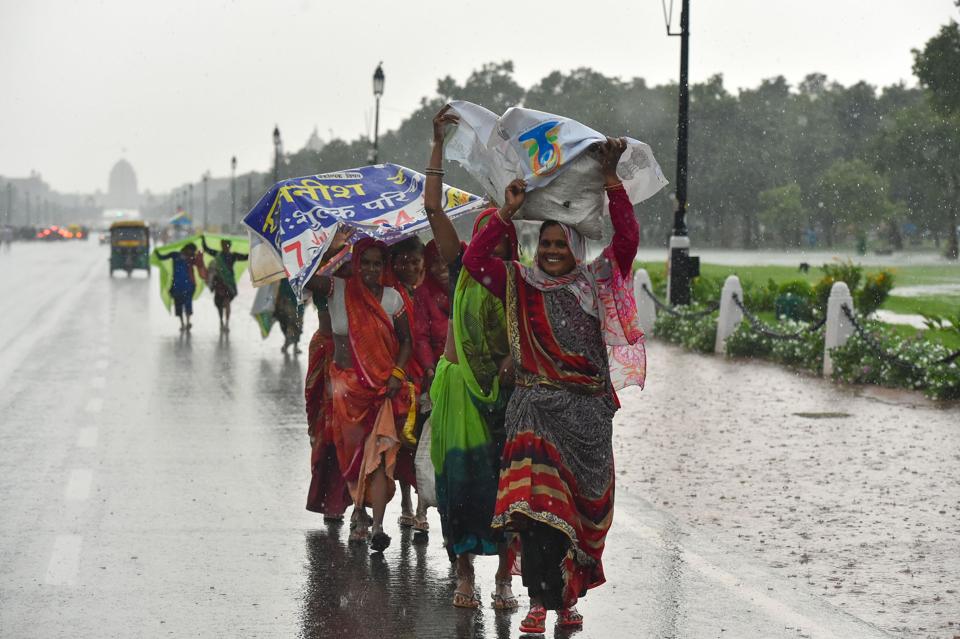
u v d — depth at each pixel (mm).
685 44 27312
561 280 6664
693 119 115375
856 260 76875
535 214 6719
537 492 6578
